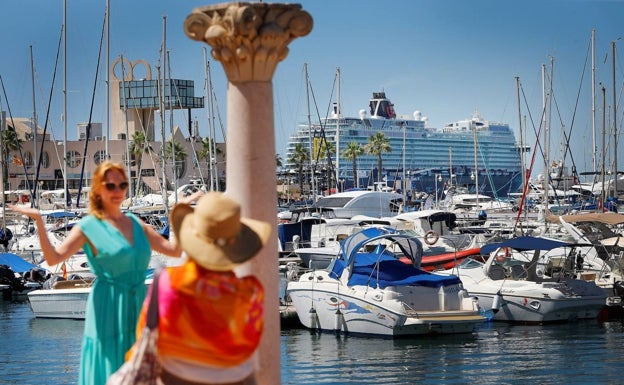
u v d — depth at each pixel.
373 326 25.34
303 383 19.75
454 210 79.06
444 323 25.27
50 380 20.38
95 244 7.32
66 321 30.53
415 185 155.88
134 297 7.46
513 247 29.06
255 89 8.02
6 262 38.31
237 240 6.12
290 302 29.67
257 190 8.01
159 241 7.70
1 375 21.02
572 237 37.22
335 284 26.14
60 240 45.34
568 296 27.94
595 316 28.83
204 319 5.98
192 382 6.03
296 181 131.50
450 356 22.64
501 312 28.17
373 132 156.12
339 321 25.89
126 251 7.35
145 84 120.88
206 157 112.38
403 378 20.19
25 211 7.24
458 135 167.62
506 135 173.25
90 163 116.06
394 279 25.88
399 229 45.50
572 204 74.75
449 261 34.75
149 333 5.98
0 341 26.36
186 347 5.99
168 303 5.96
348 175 149.88
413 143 161.75
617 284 29.97
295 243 44.06
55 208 71.38
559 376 20.14
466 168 163.25
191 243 6.01
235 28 7.77
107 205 7.43
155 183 108.12
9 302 36.28
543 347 23.88
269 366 7.88
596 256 34.72
